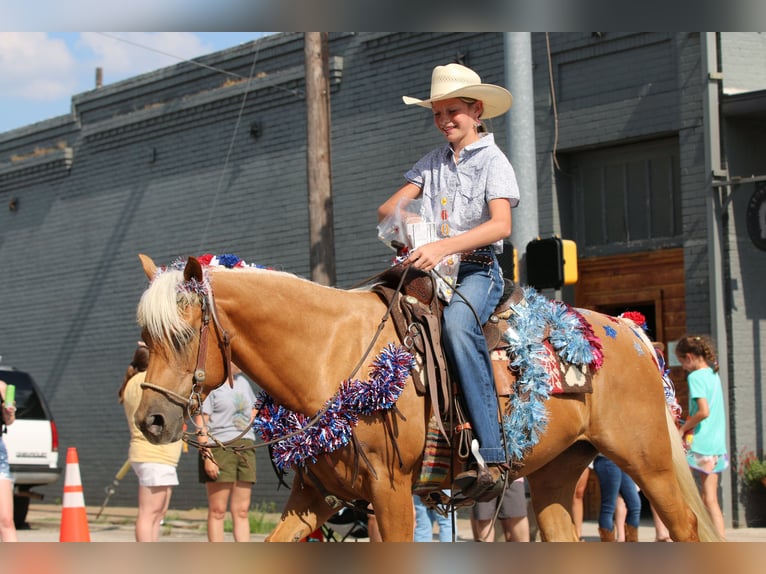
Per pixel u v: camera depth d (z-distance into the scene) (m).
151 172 20.19
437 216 6.62
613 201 14.78
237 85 18.62
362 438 5.90
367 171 16.88
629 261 14.55
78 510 11.00
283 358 5.95
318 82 13.84
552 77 14.95
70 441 21.06
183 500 18.53
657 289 14.33
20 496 16.34
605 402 6.93
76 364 21.20
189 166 19.53
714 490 11.12
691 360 11.39
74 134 21.78
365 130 16.94
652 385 7.17
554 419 6.64
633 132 14.19
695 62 13.66
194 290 5.77
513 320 6.66
